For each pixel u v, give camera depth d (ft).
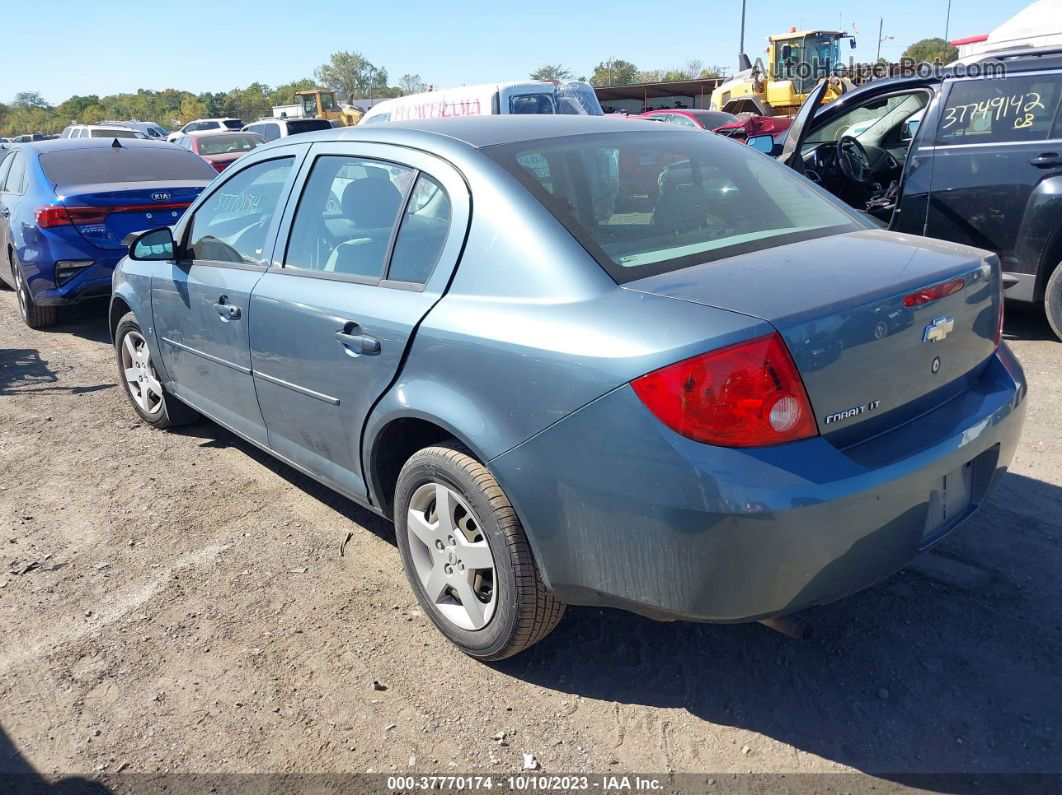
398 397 9.12
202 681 9.32
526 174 8.91
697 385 6.77
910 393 7.86
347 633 10.07
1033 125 18.01
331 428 10.62
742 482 6.72
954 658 8.97
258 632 10.16
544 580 8.24
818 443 7.05
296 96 115.03
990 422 8.29
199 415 16.65
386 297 9.48
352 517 12.98
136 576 11.55
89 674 9.54
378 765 8.05
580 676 9.11
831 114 21.08
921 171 19.63
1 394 19.71
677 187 9.53
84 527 13.02
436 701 8.85
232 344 12.34
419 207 9.55
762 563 6.86
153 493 14.08
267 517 13.08
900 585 10.22
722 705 8.57
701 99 93.76
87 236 22.79
